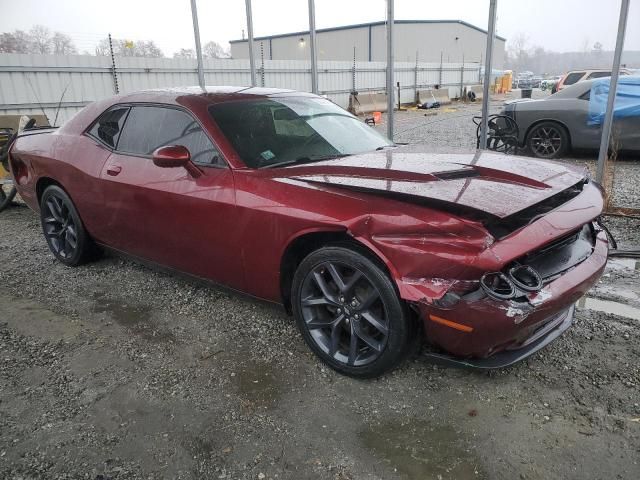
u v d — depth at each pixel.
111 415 2.55
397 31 48.06
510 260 2.21
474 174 2.85
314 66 6.98
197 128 3.35
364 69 25.52
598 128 8.64
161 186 3.40
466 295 2.26
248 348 3.13
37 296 4.01
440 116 20.33
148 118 3.71
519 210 2.34
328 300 2.75
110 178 3.78
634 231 4.99
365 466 2.17
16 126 9.11
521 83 51.94
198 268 3.45
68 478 2.16
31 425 2.49
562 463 2.14
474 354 2.39
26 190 4.81
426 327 2.38
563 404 2.50
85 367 2.98
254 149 3.24
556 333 2.73
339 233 2.64
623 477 2.05
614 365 2.80
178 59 17.78
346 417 2.48
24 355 3.13
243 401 2.63
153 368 2.95
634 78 8.45
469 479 2.08
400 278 2.35
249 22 7.44
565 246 2.66
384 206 2.45
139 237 3.75
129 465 2.22
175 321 3.52
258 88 4.09
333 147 3.51
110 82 16.00
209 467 2.20
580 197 2.77
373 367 2.63
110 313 3.67
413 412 2.49
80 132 4.25
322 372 2.85
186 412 2.56
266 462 2.21
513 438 2.29
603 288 3.81
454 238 2.24
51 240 4.68
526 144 9.44
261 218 2.88
